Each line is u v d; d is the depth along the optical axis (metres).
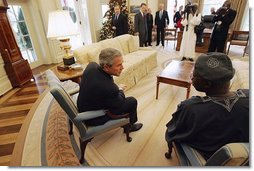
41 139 1.83
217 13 4.15
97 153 1.63
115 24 4.58
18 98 2.81
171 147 1.46
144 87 3.01
